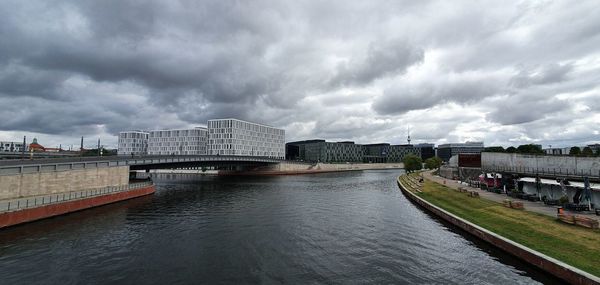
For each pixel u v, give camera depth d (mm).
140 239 27359
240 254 23359
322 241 26750
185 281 18484
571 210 30906
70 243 25797
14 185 34750
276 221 35000
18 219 30250
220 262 21656
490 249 23750
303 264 21234
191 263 21453
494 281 18047
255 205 47062
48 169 39250
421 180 69875
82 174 44719
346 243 26125
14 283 18031
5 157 109312
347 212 40531
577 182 36438
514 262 20828
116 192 47594
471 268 20078
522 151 85312
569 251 19109
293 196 58406
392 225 32531
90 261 21750
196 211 41469
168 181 99250
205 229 31156
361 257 22578
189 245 25672
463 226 29156
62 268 20406
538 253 19156
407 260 21812
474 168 70875
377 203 48531
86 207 40344
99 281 18484
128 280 18625
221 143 172750
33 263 21156
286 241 26781
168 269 20359
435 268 20266
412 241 26422
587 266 16797
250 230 30734
